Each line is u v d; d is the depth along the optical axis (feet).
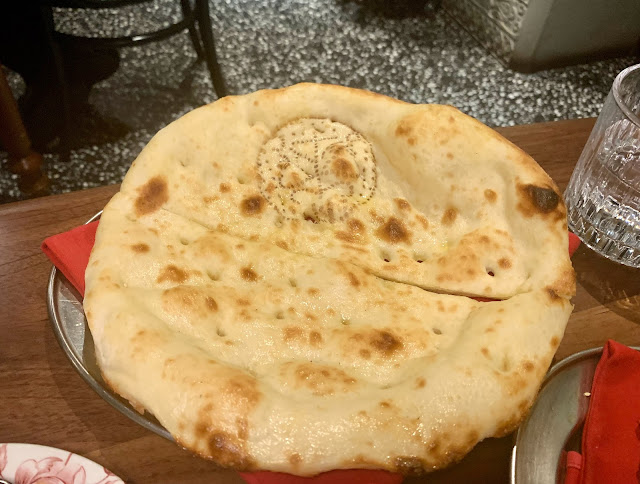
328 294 1.73
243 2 6.57
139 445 1.71
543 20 5.50
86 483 1.56
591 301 2.22
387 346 1.59
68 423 1.74
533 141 2.84
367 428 1.41
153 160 1.95
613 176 2.33
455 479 1.67
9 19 4.82
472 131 2.05
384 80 5.82
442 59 6.13
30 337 1.94
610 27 5.78
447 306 1.76
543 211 1.88
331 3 6.68
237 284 1.75
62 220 2.28
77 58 5.48
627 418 1.69
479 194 1.97
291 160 2.11
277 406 1.43
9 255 2.15
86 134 5.00
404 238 1.95
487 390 1.49
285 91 2.23
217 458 1.40
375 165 2.13
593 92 5.84
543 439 1.68
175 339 1.56
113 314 1.59
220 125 2.10
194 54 5.83
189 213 1.92
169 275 1.72
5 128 4.10
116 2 4.28
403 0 6.81
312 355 1.59
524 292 1.79
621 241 2.32
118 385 1.53
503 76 5.98
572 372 1.85
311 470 1.39
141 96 5.37
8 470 1.57
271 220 1.96
